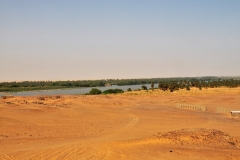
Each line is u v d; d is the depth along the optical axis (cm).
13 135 2733
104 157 1672
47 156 1766
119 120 3856
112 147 1880
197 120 3878
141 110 4912
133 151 1753
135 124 3525
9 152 1920
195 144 1891
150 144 1925
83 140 2478
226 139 2062
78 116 4034
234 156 1616
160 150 1755
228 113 4588
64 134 2839
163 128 3219
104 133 2903
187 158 1591
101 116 4156
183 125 3453
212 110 5012
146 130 3086
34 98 6862
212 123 3619
